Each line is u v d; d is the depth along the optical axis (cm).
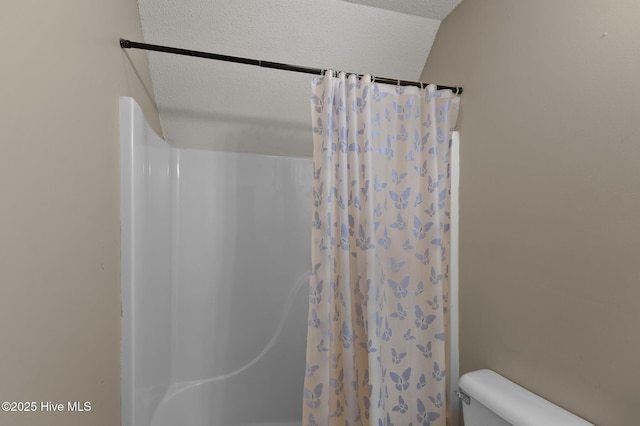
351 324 116
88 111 76
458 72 139
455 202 136
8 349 46
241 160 180
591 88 84
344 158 115
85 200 74
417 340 127
